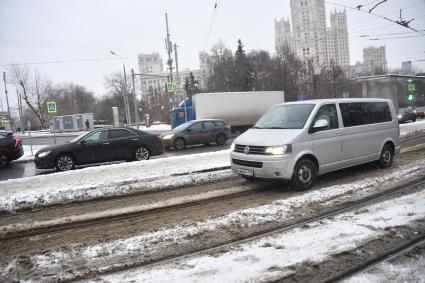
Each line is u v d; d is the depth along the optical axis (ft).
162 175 30.94
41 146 84.79
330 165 25.25
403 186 23.43
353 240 14.58
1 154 48.29
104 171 35.09
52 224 19.75
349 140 26.40
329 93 165.78
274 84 183.73
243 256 13.70
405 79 108.37
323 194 22.03
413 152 38.17
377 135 28.68
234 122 89.30
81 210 22.63
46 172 42.24
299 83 183.01
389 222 16.37
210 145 66.59
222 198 23.36
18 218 21.77
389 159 29.96
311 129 24.08
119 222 19.67
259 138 24.16
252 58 223.71
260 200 22.29
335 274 11.99
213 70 250.57
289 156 22.76
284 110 26.66
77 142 40.91
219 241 15.58
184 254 14.44
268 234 16.10
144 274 12.67
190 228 17.30
